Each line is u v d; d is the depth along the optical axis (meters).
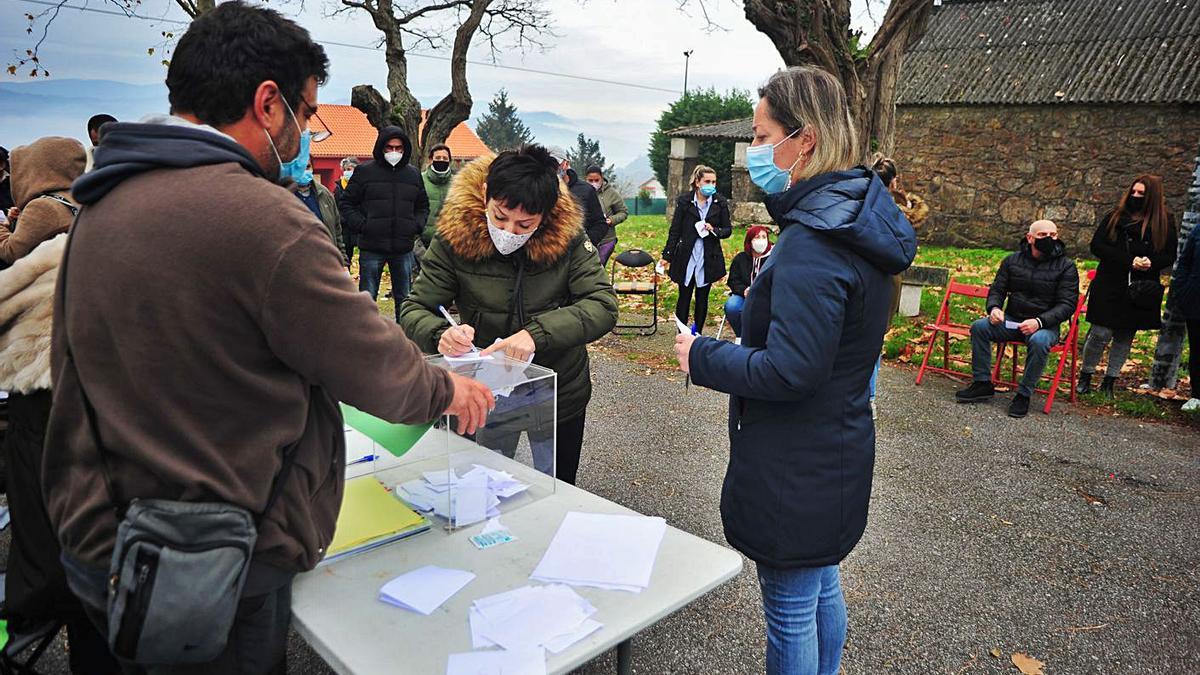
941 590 3.15
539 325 2.49
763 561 1.84
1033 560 3.40
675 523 3.73
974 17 17.08
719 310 8.71
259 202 1.22
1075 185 14.63
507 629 1.49
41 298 1.94
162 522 1.19
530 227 2.40
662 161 37.28
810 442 1.77
